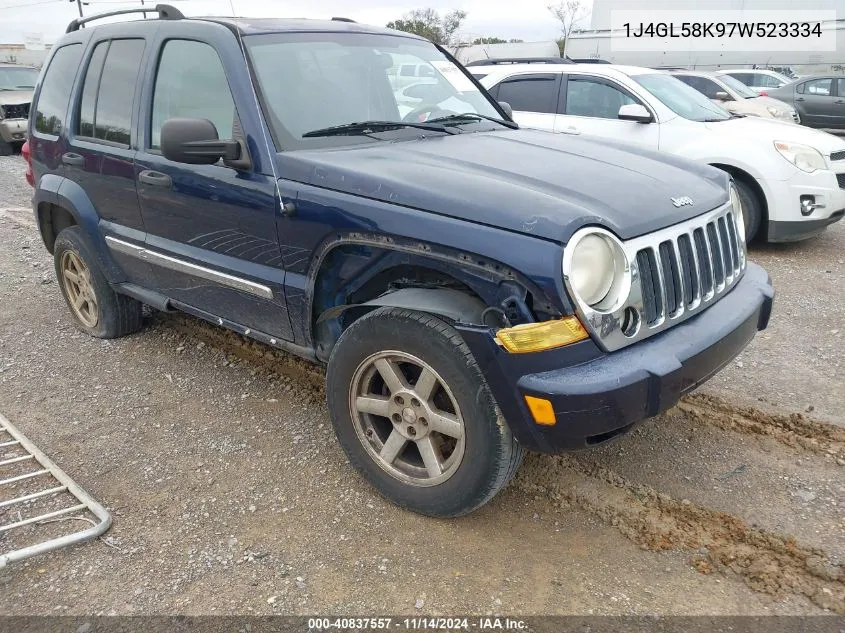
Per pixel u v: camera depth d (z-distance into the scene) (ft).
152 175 11.95
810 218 21.18
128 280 14.40
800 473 10.33
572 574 8.45
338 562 8.72
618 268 7.95
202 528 9.41
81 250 14.85
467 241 7.95
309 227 9.52
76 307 16.40
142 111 12.42
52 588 8.35
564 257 7.45
